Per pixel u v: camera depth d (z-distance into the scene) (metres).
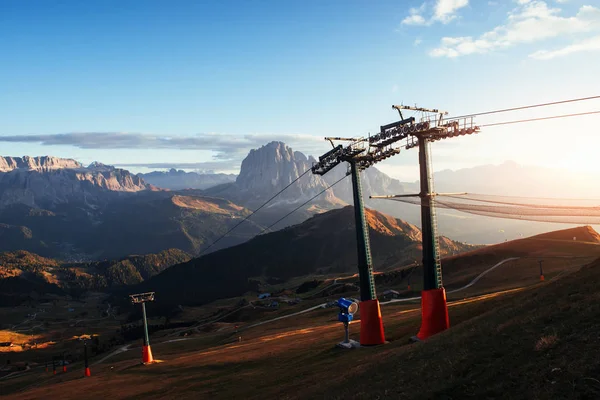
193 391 59.34
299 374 52.00
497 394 20.64
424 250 51.25
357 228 60.47
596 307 25.33
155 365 98.94
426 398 23.28
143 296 112.88
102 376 97.50
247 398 47.34
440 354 30.30
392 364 34.19
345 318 63.28
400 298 171.75
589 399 17.25
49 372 171.50
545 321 26.97
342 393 31.83
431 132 50.12
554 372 19.97
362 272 60.28
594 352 20.08
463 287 158.75
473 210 41.50
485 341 28.17
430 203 49.78
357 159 59.59
